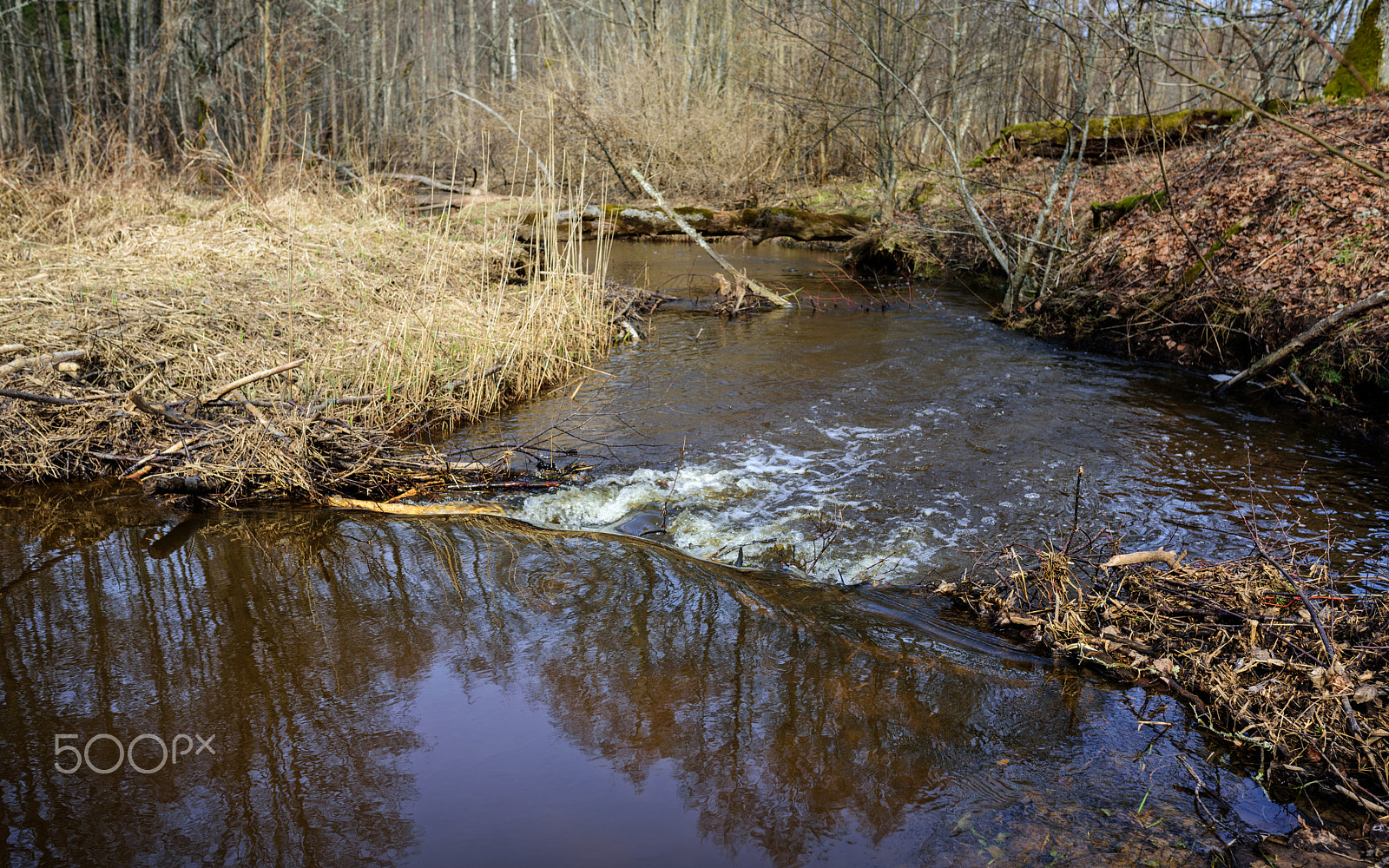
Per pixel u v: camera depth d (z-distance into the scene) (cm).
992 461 595
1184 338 863
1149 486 552
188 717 323
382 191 1278
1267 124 1036
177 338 659
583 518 518
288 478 529
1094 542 457
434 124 2395
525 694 343
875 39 1620
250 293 777
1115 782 297
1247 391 755
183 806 278
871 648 381
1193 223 970
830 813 281
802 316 1095
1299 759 304
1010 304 1070
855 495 544
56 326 629
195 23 1938
